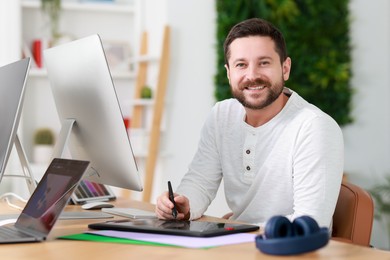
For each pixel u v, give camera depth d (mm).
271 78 2143
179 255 1363
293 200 2188
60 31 5230
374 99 5129
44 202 1659
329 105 4977
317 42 4938
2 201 2529
